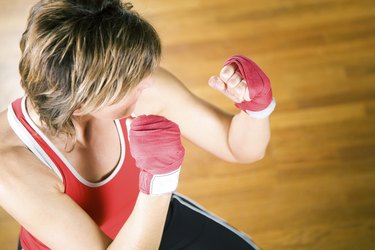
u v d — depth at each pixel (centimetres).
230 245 147
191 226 149
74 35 96
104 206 129
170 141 104
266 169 225
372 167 226
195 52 265
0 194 113
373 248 205
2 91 252
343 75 255
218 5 285
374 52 263
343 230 209
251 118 128
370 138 234
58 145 117
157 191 106
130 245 110
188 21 278
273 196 218
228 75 116
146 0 287
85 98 100
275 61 261
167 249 146
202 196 219
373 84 251
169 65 260
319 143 232
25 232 133
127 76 99
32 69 100
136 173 131
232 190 220
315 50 265
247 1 286
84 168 122
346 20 277
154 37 102
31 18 102
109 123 125
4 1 288
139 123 104
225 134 141
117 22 98
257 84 117
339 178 222
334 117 241
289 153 229
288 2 285
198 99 144
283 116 241
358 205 215
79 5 98
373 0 284
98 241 114
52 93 101
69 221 114
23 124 115
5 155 113
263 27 275
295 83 253
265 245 206
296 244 206
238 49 266
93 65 96
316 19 277
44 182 114
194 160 228
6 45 270
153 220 110
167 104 139
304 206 215
